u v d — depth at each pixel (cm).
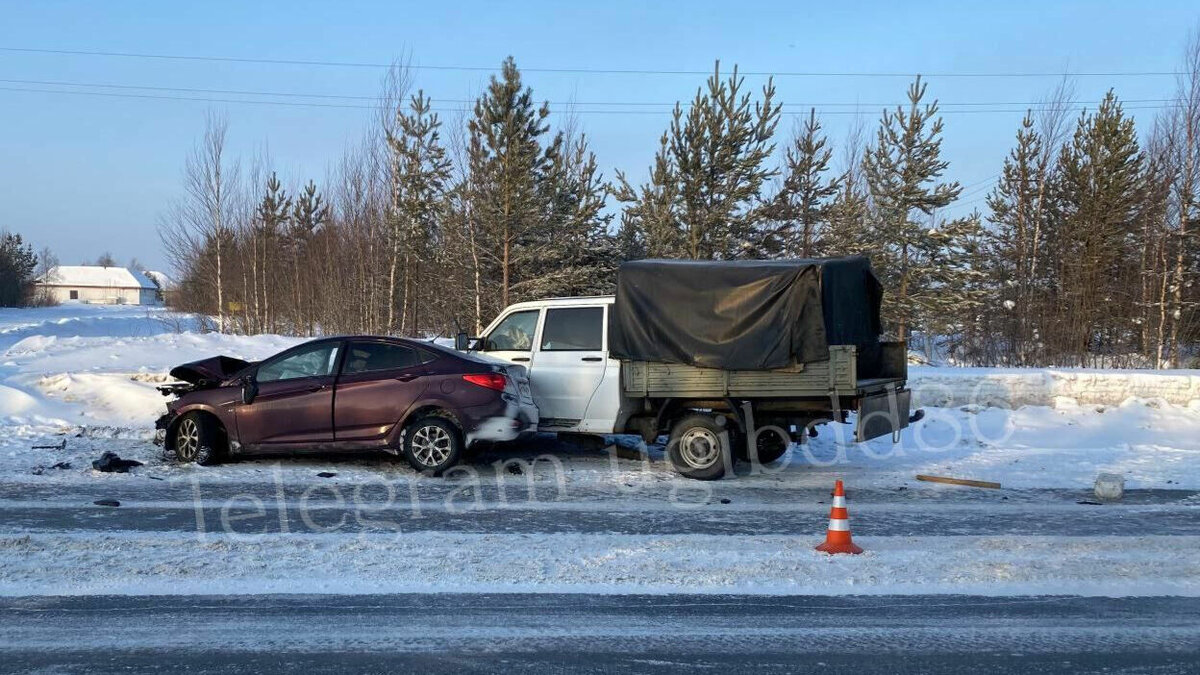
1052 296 3172
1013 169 3631
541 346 1086
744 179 2664
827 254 2977
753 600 597
